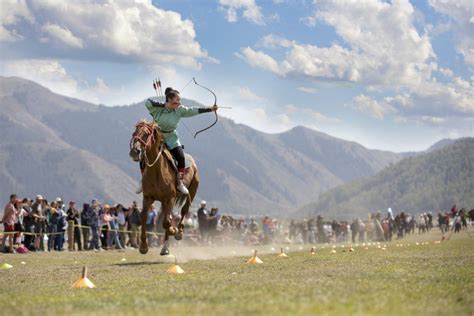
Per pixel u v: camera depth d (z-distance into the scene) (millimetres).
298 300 8164
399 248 26016
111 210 34688
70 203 32312
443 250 23047
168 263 16859
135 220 35094
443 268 13523
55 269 15523
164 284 11000
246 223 53219
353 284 10125
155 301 8602
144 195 17047
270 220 53062
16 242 27531
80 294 9812
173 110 17250
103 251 30141
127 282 11680
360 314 7113
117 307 8125
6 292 10719
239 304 7922
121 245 35469
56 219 30578
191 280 11609
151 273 13586
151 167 16516
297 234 59906
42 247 29953
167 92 17219
